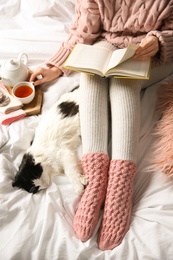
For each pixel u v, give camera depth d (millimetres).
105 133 1062
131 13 1152
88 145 1030
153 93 1219
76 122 1121
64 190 1006
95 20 1199
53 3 1464
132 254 864
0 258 862
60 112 1136
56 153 1051
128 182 966
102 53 1092
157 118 1152
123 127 1033
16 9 1521
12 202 949
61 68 1283
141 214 944
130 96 1078
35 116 1201
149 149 1081
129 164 985
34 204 964
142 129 1137
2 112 1159
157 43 1107
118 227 909
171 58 1196
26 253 878
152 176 1018
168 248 862
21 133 1110
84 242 903
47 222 913
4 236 891
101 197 963
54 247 883
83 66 1037
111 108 1107
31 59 1364
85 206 936
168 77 1272
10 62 1232
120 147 1012
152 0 1101
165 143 1034
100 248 910
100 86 1107
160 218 917
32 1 1473
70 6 1489
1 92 1211
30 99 1205
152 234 886
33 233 901
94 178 976
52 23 1465
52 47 1388
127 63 1041
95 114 1064
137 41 1202
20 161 1072
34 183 993
